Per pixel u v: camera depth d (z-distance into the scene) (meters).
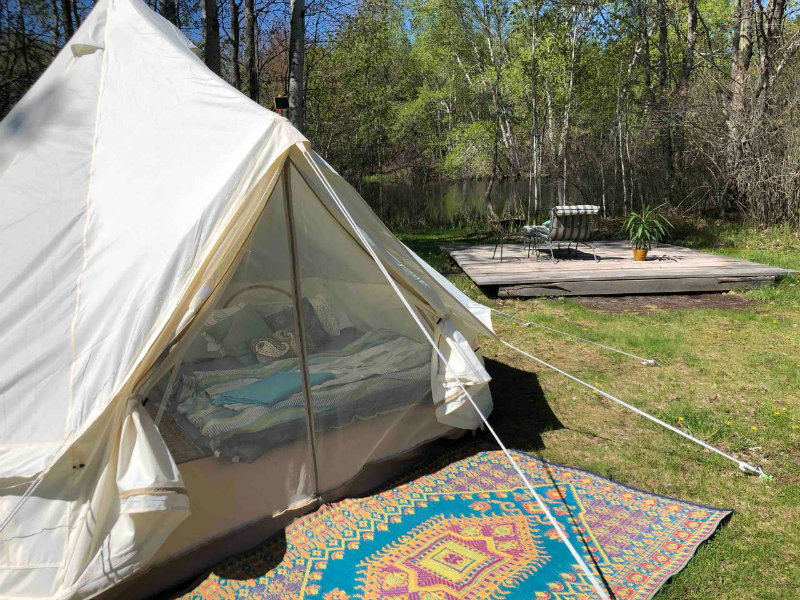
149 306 2.66
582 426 4.22
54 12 6.59
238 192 2.87
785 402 4.50
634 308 7.25
